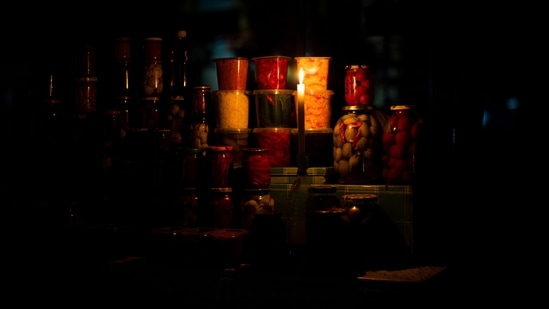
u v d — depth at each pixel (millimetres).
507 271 2107
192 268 1954
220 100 2250
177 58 2367
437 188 2127
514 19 2189
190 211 2145
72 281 2133
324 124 2221
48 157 2404
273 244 1958
